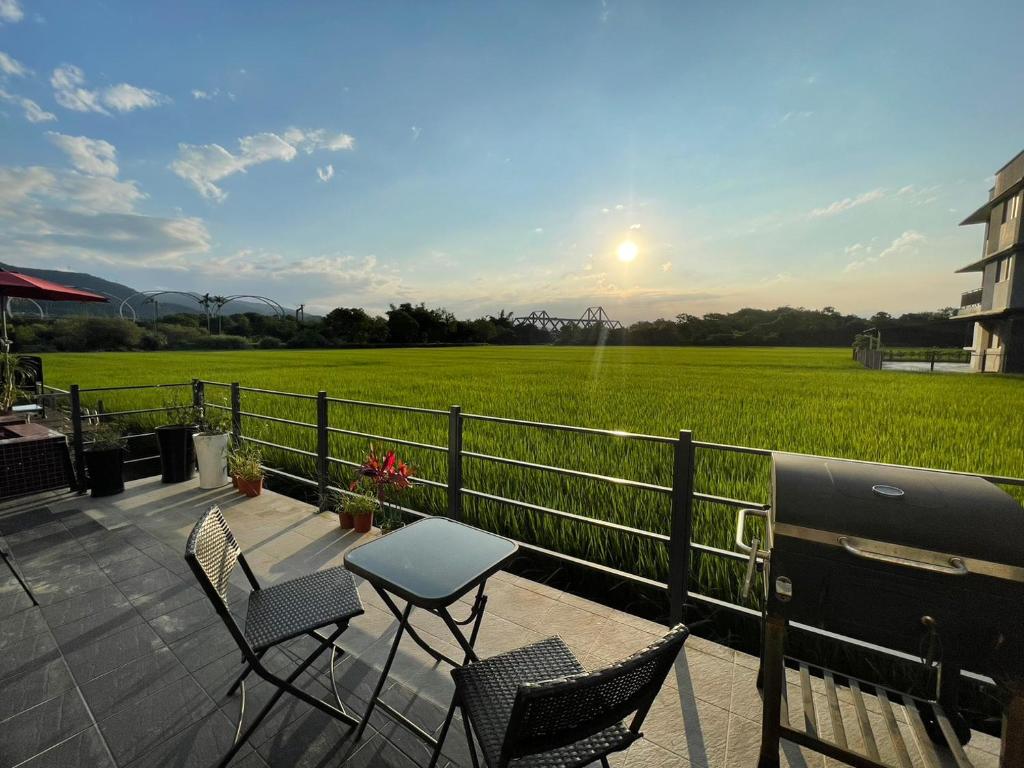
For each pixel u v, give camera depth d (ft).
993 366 95.14
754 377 70.49
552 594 10.62
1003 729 4.82
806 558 5.49
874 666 8.71
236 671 7.91
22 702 7.18
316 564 11.76
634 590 11.88
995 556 4.80
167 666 8.00
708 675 8.13
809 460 6.68
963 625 4.88
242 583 10.73
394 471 13.76
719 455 19.58
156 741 6.52
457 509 13.34
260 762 6.23
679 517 9.46
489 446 21.12
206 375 66.85
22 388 26.02
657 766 6.35
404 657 8.43
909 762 5.48
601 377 67.41
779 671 5.82
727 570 11.16
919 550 5.01
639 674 4.26
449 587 5.98
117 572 11.13
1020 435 25.00
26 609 9.62
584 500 15.11
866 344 145.07
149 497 16.28
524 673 5.73
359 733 6.64
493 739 4.78
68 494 16.51
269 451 22.35
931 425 28.07
